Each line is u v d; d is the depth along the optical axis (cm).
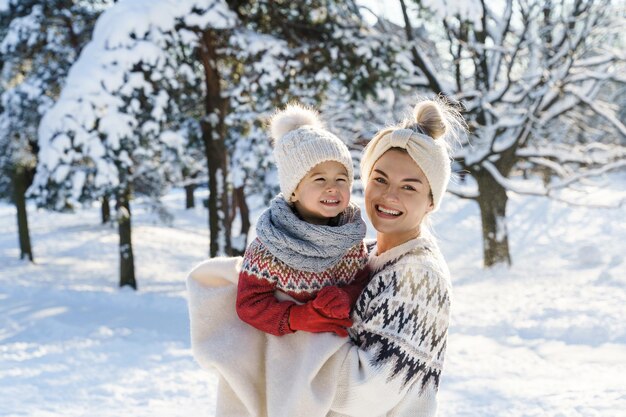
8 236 2764
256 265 179
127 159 1390
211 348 185
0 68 1803
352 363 170
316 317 170
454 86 1755
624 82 1708
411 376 171
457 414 576
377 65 1414
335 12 1459
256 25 1534
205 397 662
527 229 2569
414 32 1722
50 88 1680
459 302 1255
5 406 625
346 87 1456
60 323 1066
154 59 1302
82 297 1321
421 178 181
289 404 173
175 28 1350
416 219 183
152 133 1388
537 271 1736
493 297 1307
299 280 177
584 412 570
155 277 2025
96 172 1389
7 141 1886
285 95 1391
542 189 1745
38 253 2388
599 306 1113
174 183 2259
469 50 1623
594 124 2200
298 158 177
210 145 1563
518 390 652
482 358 803
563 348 842
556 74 1589
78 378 742
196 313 190
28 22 1546
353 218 183
